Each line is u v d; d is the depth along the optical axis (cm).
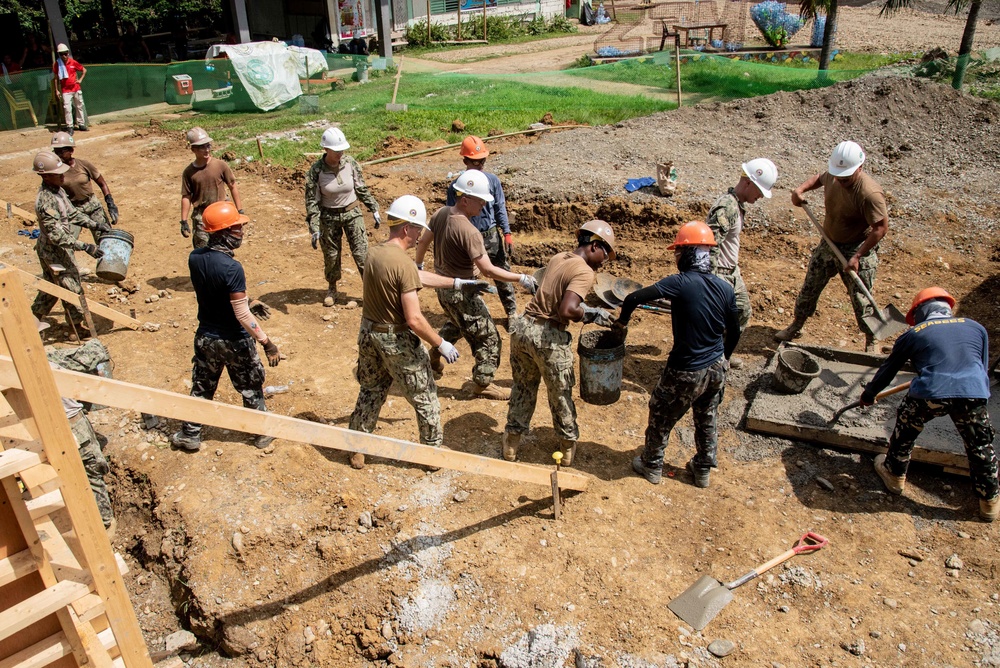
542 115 1583
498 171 1163
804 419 580
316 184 762
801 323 716
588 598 453
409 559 483
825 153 1184
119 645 319
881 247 905
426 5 2898
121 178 1300
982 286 820
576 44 2892
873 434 557
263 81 1844
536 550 485
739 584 456
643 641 423
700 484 539
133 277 898
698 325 479
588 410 632
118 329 763
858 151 614
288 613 462
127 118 1847
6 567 284
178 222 1089
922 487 532
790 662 411
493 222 721
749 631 430
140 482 555
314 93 1991
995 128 1168
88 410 616
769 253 912
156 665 450
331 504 520
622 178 1099
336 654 446
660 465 541
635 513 516
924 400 472
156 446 577
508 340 755
